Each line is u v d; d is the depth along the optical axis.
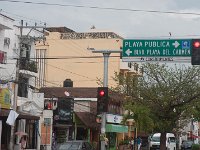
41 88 52.50
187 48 24.81
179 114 37.12
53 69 63.69
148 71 37.66
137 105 37.28
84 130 49.62
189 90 36.53
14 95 36.75
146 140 63.69
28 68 42.62
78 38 63.56
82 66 63.28
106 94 25.92
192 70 36.84
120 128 54.72
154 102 37.06
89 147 33.88
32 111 42.38
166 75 37.25
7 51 40.28
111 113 52.69
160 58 25.14
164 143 37.53
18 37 41.16
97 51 26.58
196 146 59.88
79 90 52.78
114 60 61.19
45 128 44.34
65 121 46.12
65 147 32.44
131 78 38.41
